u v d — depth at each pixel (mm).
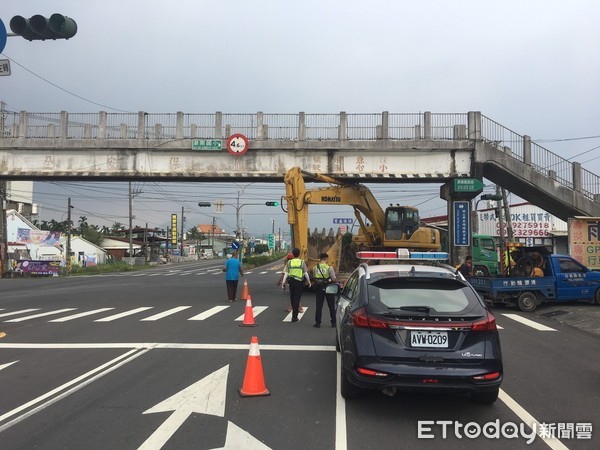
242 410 5695
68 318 13734
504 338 10773
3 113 25453
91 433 4996
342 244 21844
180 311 15133
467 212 23188
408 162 23188
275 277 36344
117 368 7715
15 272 38562
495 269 25141
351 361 5395
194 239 134250
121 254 81438
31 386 6742
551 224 44312
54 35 8914
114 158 24141
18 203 61812
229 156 23828
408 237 20812
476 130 22828
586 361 8461
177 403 5953
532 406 5898
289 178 19969
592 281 15875
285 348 9250
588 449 4672
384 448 4633
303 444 4711
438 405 5867
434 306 5531
